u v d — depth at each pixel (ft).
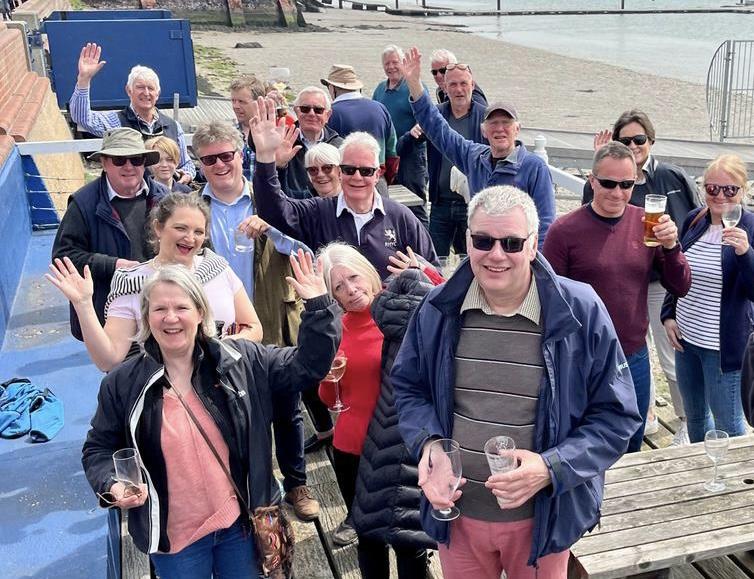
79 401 15.16
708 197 13.35
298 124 19.04
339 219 13.96
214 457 8.79
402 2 249.14
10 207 21.38
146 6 111.04
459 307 8.45
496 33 142.72
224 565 9.32
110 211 13.33
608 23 164.04
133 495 8.27
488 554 8.80
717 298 13.39
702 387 14.24
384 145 22.41
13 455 13.20
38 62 38.60
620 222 12.71
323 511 13.88
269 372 9.22
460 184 21.50
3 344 17.84
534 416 8.20
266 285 14.46
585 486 8.36
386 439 10.05
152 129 20.85
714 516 10.36
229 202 14.57
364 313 11.20
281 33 128.57
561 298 7.85
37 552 10.88
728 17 174.19
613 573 9.45
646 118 14.88
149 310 8.40
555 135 39.29
